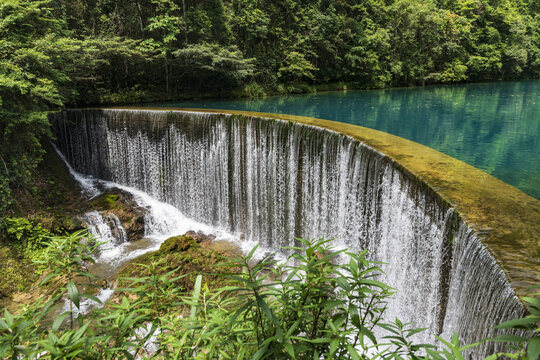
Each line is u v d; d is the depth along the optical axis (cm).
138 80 2412
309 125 999
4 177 1147
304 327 232
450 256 525
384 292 217
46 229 1146
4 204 1123
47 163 1459
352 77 3981
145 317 272
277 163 1098
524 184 1034
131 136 1448
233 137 1197
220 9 2780
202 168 1307
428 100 2681
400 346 204
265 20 3133
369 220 838
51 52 1329
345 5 3938
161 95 2519
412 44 4209
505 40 4925
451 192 568
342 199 933
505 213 496
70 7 2159
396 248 729
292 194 1075
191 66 2547
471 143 1438
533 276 358
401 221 702
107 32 2247
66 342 197
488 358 158
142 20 2448
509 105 2372
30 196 1234
